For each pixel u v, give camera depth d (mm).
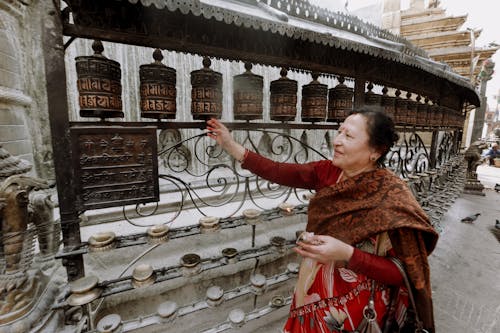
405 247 778
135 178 1107
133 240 1265
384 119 851
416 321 887
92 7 954
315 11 1687
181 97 2965
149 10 1034
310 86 1552
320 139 4574
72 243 1088
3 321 957
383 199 815
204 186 3098
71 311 1136
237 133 3438
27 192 1018
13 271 1014
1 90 1519
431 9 7488
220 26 1212
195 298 1741
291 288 2018
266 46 1383
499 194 4902
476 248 2619
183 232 1387
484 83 6152
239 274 1896
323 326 980
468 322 1629
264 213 1684
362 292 903
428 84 2613
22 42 1876
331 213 937
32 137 2006
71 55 2354
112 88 1002
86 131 987
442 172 3355
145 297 1573
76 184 1008
